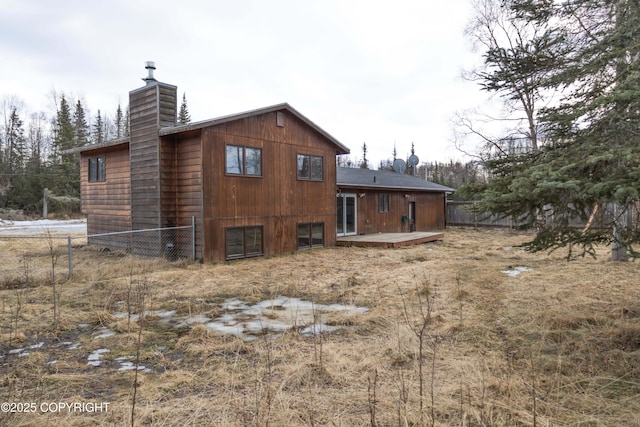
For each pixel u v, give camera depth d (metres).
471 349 3.89
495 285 6.76
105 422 2.57
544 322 4.62
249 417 2.64
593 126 3.47
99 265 8.70
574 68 4.08
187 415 2.67
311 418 2.54
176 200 10.03
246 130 10.38
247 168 10.46
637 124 3.17
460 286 6.59
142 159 10.20
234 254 10.12
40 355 3.76
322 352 3.77
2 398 2.88
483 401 2.75
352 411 2.72
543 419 2.56
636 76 3.10
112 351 3.93
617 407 2.71
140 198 10.33
